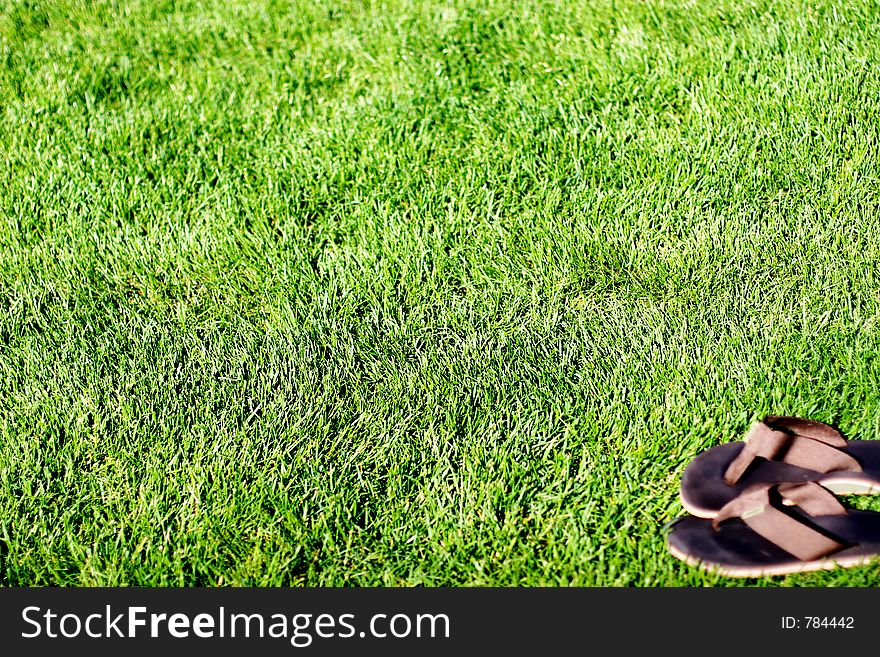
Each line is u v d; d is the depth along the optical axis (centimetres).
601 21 354
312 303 265
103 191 308
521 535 204
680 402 223
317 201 302
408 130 322
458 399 231
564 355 239
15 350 254
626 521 201
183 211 304
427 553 202
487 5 376
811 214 269
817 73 306
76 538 209
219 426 230
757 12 340
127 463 223
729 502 193
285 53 369
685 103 313
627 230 276
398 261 275
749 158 288
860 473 197
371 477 218
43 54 382
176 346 253
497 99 328
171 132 332
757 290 249
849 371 225
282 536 206
